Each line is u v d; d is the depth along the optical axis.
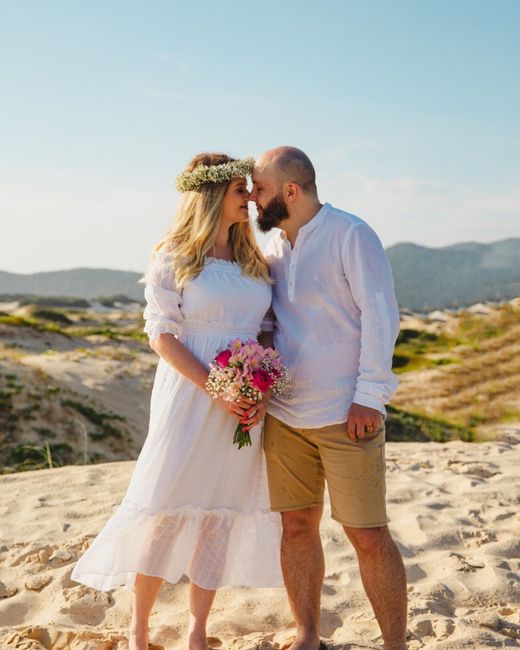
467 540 4.64
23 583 4.05
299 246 3.23
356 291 3.12
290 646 3.29
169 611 3.79
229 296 3.27
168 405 3.27
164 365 3.39
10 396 18.42
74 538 4.63
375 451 3.12
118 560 3.21
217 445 3.29
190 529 3.24
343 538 4.57
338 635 3.43
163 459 3.21
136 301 188.38
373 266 3.11
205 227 3.29
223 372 3.11
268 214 3.26
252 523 3.52
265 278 3.39
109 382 24.28
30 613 3.81
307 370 3.20
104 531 3.26
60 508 5.34
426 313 93.31
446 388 29.72
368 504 3.12
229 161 3.40
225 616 3.65
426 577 4.16
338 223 3.17
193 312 3.28
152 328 3.27
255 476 3.47
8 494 5.83
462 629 3.33
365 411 3.05
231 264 3.36
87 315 77.06
